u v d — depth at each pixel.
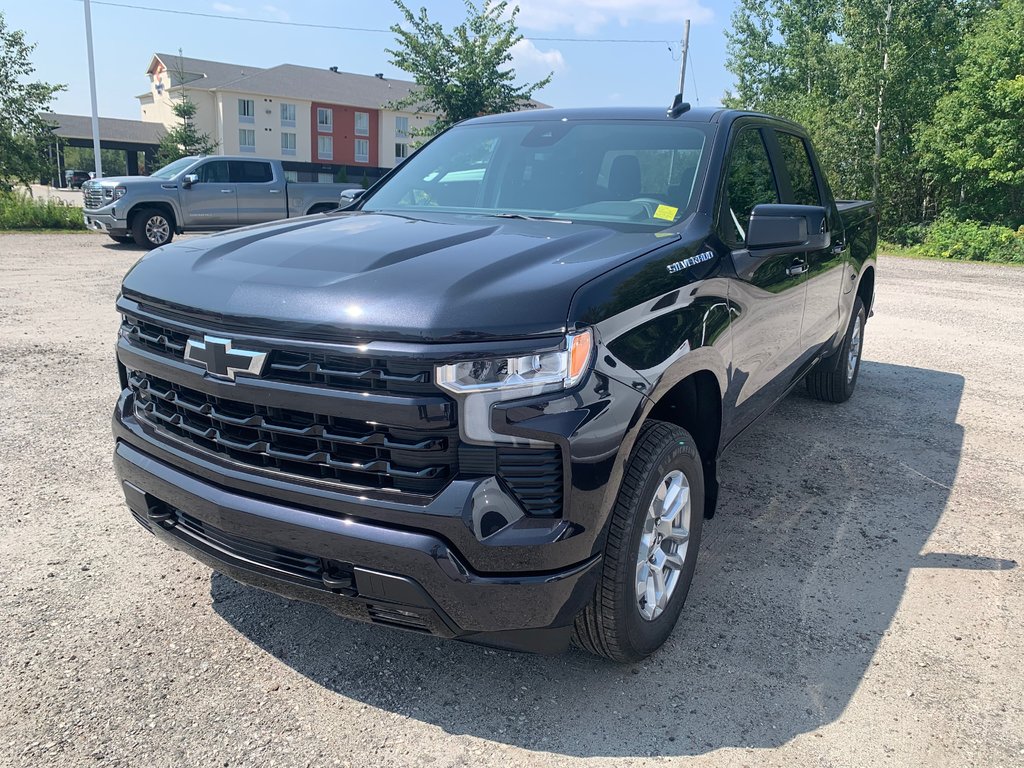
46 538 3.61
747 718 2.58
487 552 2.18
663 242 2.90
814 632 3.08
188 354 2.48
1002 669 2.87
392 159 71.69
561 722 2.54
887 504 4.34
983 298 12.58
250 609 3.13
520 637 2.34
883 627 3.12
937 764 2.39
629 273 2.54
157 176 16.72
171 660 2.79
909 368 7.58
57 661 2.75
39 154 25.23
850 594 3.37
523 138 3.93
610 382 2.33
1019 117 21.94
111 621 3.00
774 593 3.36
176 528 2.71
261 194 17.06
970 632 3.11
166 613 3.08
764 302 3.56
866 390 6.73
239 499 2.42
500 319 2.17
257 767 2.31
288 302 2.30
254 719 2.51
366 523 2.25
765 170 4.07
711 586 3.41
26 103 24.70
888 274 16.06
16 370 6.32
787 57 32.62
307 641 2.94
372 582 2.25
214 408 2.46
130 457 2.77
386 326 2.16
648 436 2.63
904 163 25.39
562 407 2.21
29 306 9.02
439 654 2.89
